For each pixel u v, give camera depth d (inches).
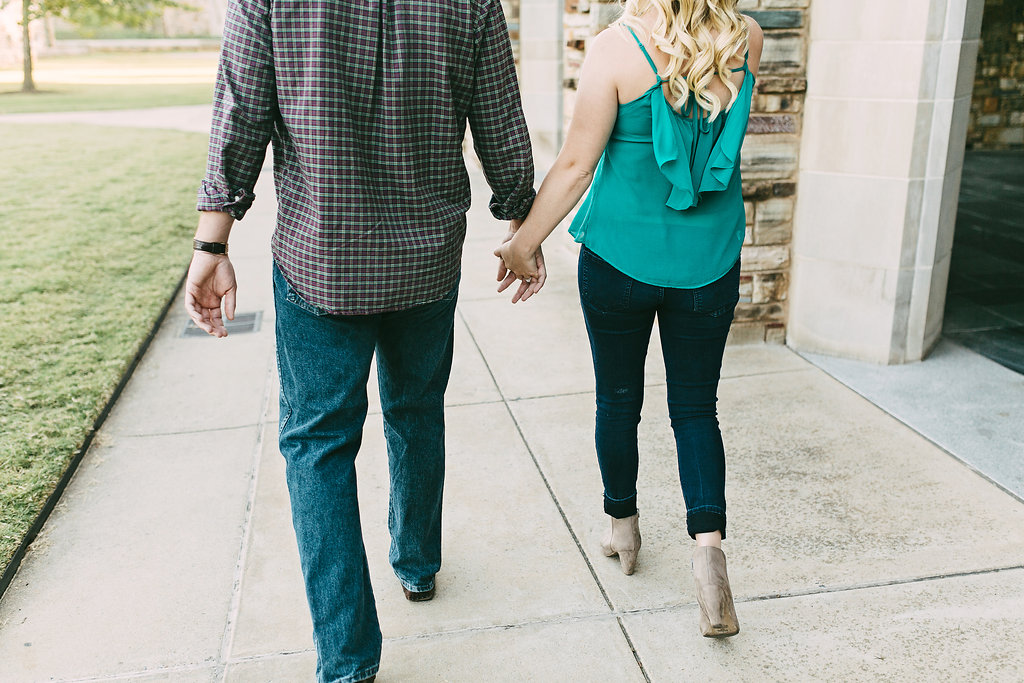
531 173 75.7
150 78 949.8
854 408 135.1
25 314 186.5
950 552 98.3
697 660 82.8
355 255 68.1
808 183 150.6
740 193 81.7
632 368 85.7
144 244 252.4
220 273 69.6
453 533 105.0
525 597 92.8
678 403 84.7
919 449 121.9
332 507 72.6
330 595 72.4
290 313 71.0
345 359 71.6
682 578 95.5
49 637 87.7
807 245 153.3
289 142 68.1
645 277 78.7
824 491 111.8
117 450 127.3
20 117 596.4
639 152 76.1
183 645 86.2
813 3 143.6
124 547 103.0
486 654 84.4
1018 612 88.0
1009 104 386.9
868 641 84.7
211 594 94.2
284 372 73.5
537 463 121.2
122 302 195.6
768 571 96.0
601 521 106.8
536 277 84.5
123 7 1013.8
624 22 74.5
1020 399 136.7
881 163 142.0
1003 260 217.0
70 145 461.1
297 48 63.2
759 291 159.9
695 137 75.8
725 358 156.4
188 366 160.4
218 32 1676.9
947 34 133.9
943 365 151.0
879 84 138.8
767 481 114.7
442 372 81.1
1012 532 101.8
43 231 268.2
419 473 83.5
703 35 71.4
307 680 81.1
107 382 148.5
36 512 107.7
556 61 294.7
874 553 98.6
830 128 145.4
